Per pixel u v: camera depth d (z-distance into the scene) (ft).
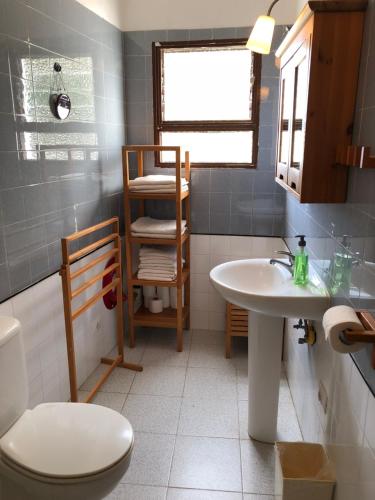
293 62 5.76
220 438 6.88
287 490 4.96
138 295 10.65
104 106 8.63
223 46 9.16
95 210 8.39
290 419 7.34
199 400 7.89
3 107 5.46
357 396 4.12
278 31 8.92
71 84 7.21
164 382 8.48
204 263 10.43
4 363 4.78
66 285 6.48
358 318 3.81
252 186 9.82
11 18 5.53
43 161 6.45
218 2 8.96
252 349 6.58
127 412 7.52
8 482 4.78
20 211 5.92
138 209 10.32
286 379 8.61
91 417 5.13
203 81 9.46
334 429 4.98
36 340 6.42
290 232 8.71
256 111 9.38
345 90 4.60
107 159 8.89
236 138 9.71
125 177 8.82
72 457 4.54
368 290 3.91
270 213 9.92
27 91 5.97
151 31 9.31
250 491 5.85
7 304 5.66
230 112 9.54
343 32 4.46
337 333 3.71
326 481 4.87
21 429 4.88
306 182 4.86
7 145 5.57
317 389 5.99
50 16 6.47
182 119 9.73
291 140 5.83
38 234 6.39
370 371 3.72
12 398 4.92
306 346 6.82
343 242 4.83
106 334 9.37
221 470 6.21
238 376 8.71
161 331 10.78
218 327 10.83
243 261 7.46
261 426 6.75
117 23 9.09
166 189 8.80
